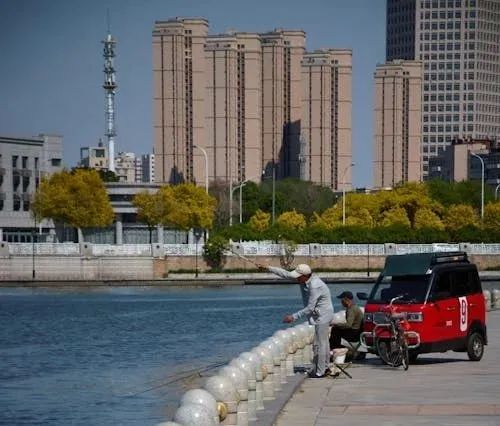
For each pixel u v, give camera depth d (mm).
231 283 130000
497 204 162375
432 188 195250
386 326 29797
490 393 24797
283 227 143125
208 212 146500
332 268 135375
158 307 98125
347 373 28016
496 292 59625
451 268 30906
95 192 140125
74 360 56062
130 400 38969
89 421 33969
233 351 58938
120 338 69750
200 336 69938
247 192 194125
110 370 50062
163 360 54562
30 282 129000
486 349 35375
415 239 142250
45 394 41188
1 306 101062
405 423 20734
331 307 27594
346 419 21312
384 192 172750
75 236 162000
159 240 148500
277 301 104875
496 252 142375
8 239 159125
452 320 30516
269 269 27766
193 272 133875
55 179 140750
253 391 21328
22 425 33781
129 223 161000
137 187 157125
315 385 26406
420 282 30312
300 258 135000
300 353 31547
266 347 24625
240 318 84812
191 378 45594
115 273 131875
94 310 95312
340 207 169625
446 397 24172
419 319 29656
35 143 163750
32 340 69500
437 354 33969
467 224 155750
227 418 19047
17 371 50812
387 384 26438
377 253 136375
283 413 22188
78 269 131375
